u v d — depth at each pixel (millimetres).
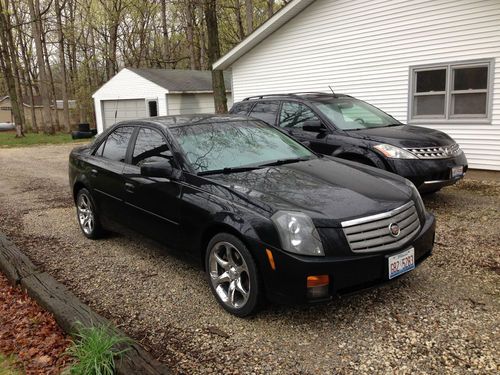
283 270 3104
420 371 2752
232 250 3514
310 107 7043
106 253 5164
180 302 3848
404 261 3352
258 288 3301
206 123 4656
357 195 3486
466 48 9500
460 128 9859
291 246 3084
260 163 4230
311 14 12273
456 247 4793
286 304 3166
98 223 5492
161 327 3451
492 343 3000
